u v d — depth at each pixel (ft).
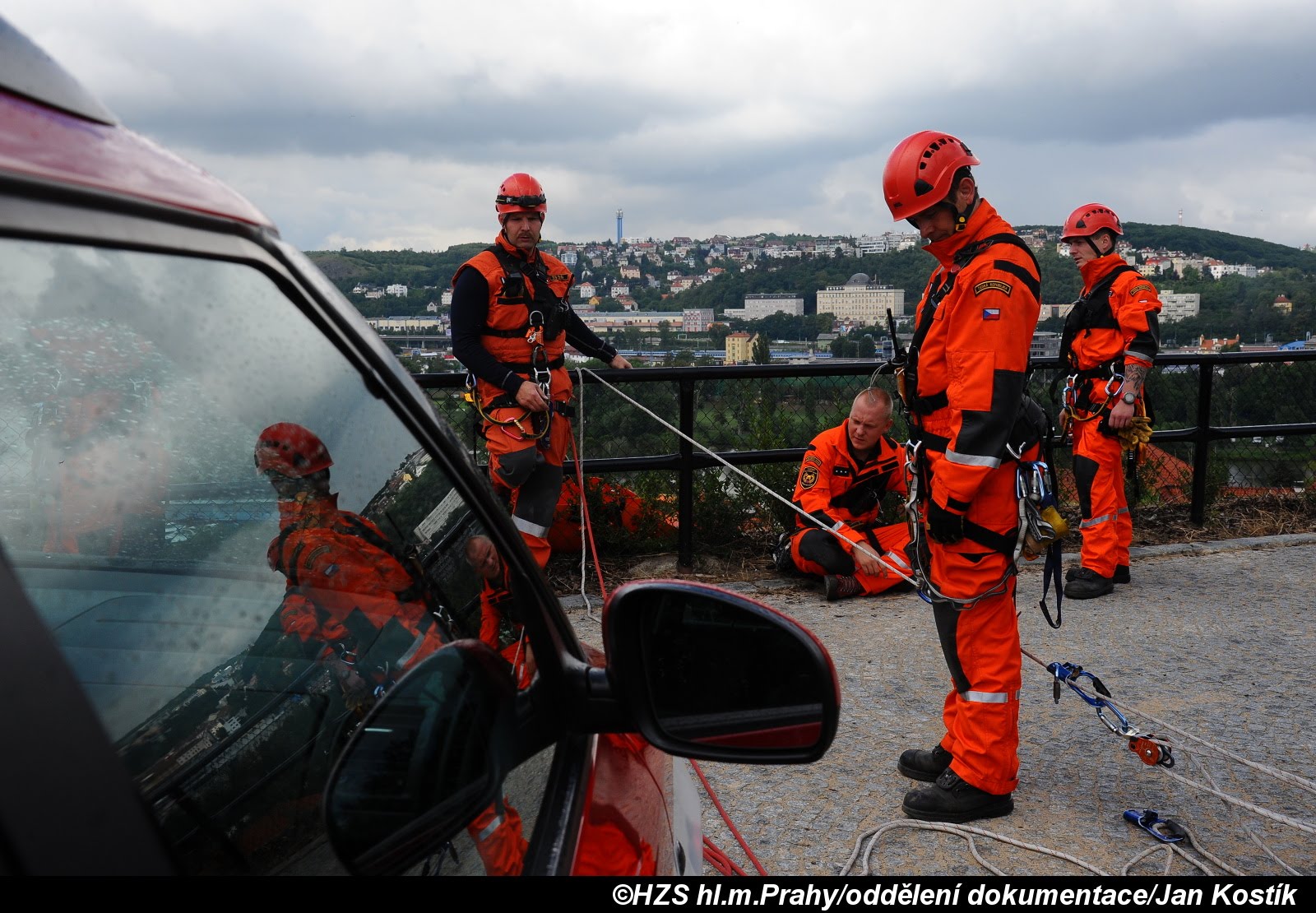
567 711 4.52
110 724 3.45
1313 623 16.62
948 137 9.52
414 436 4.10
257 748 3.67
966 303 9.32
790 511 20.38
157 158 3.08
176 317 3.12
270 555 3.78
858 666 14.85
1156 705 13.39
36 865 1.90
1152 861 9.77
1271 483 24.18
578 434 17.94
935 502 9.64
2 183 2.21
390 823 3.44
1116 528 18.31
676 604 4.41
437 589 4.07
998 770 10.35
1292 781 9.75
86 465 3.57
